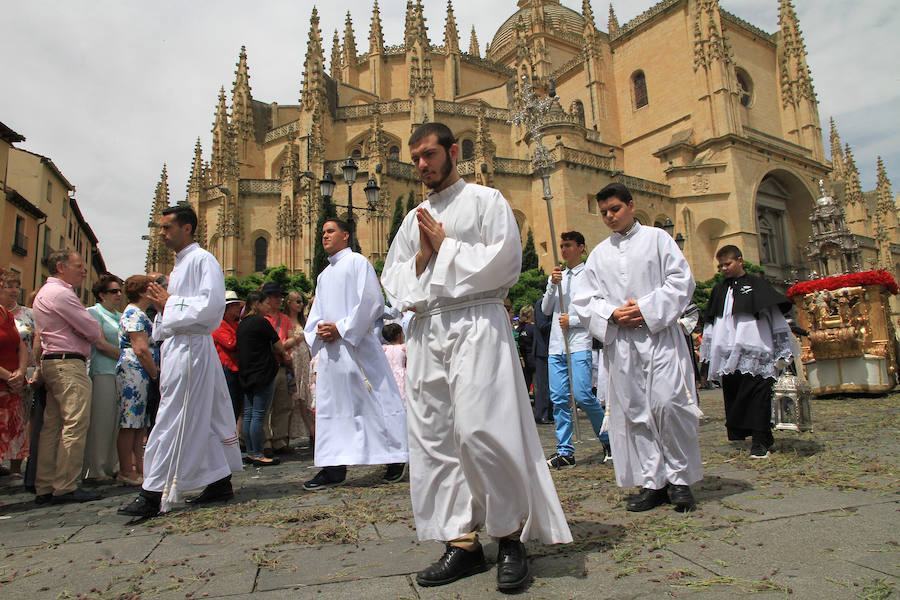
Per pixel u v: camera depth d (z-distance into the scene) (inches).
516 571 115.5
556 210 1445.6
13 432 254.8
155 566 139.1
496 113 1676.9
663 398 177.5
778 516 156.6
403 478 256.4
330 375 251.0
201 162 1587.1
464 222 133.3
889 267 2305.6
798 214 1946.4
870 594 102.1
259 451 322.7
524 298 1130.7
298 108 1882.4
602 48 2031.3
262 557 141.6
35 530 186.5
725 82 1732.3
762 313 266.7
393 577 124.6
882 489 180.7
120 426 282.8
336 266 264.8
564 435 267.0
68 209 1535.4
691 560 125.3
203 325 210.8
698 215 1685.5
